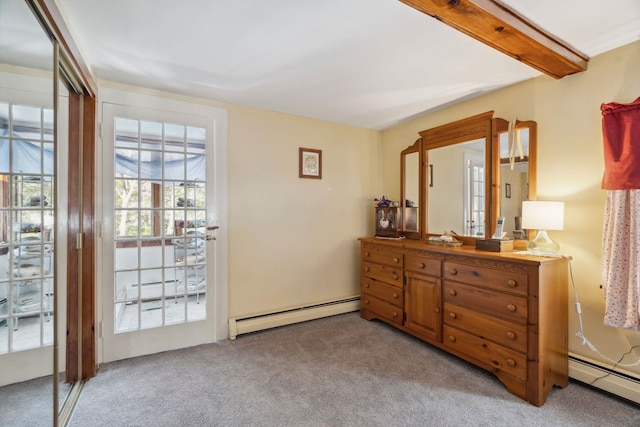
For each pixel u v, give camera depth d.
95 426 1.61
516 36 1.60
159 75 2.23
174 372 2.15
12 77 1.66
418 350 2.50
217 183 2.73
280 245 3.09
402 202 3.40
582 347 2.04
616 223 1.80
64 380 1.98
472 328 2.18
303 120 3.23
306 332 2.88
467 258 2.21
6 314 1.64
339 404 1.80
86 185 2.09
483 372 2.16
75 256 2.03
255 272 2.95
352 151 3.58
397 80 2.33
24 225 1.72
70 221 2.00
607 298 1.84
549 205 2.00
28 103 1.70
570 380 2.06
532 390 1.80
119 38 1.76
